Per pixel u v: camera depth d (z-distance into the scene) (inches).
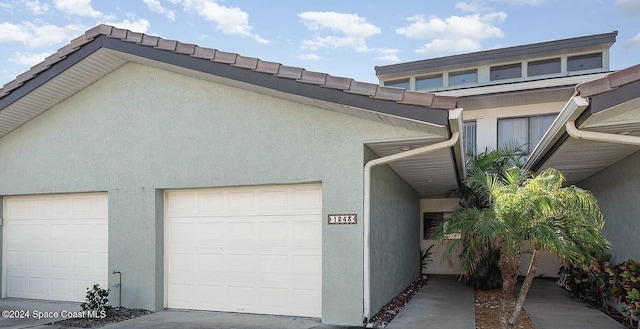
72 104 351.9
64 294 358.0
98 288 315.6
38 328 277.9
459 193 468.4
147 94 329.1
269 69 263.9
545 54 571.8
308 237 293.9
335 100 250.5
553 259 495.8
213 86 311.3
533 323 284.8
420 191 515.8
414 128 253.6
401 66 629.3
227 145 304.8
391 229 354.6
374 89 239.8
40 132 361.7
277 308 298.0
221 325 274.5
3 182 372.5
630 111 224.4
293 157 287.7
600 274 309.3
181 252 324.5
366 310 267.1
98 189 339.6
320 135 282.4
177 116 319.6
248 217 309.6
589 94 208.8
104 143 339.9
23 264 374.9
